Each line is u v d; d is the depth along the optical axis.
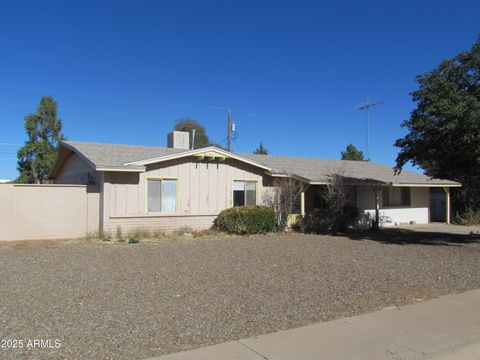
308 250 14.09
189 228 18.72
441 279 9.45
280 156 27.34
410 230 22.98
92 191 17.17
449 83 14.81
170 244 15.30
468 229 23.64
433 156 16.28
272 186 21.36
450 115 14.20
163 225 18.09
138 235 17.05
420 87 15.70
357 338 5.63
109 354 4.99
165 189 18.27
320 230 21.02
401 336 5.74
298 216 21.77
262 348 5.23
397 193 27.14
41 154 27.86
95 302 7.20
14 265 10.70
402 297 7.80
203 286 8.49
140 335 5.63
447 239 18.14
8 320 6.21
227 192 19.88
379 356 5.07
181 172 18.62
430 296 7.92
